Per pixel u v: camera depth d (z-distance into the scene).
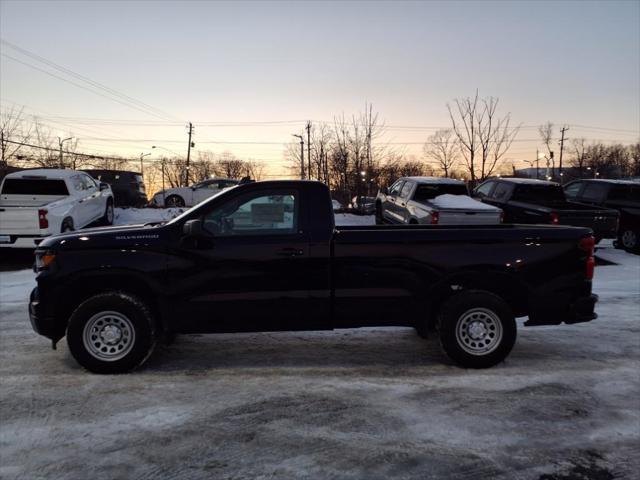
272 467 3.14
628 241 12.25
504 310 4.66
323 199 4.75
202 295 4.59
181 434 3.54
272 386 4.37
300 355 5.18
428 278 4.69
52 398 4.11
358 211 18.14
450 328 4.68
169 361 4.98
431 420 3.75
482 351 4.71
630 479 3.03
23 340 5.66
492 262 4.69
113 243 4.55
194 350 5.32
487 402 4.05
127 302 4.51
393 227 5.10
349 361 5.00
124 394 4.19
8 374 4.62
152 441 3.44
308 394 4.20
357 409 3.93
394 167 30.59
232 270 4.59
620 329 6.11
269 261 4.61
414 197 11.59
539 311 4.79
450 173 35.62
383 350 5.34
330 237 4.66
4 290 8.43
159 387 4.34
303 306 4.66
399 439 3.47
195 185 21.09
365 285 4.68
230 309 4.62
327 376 4.61
